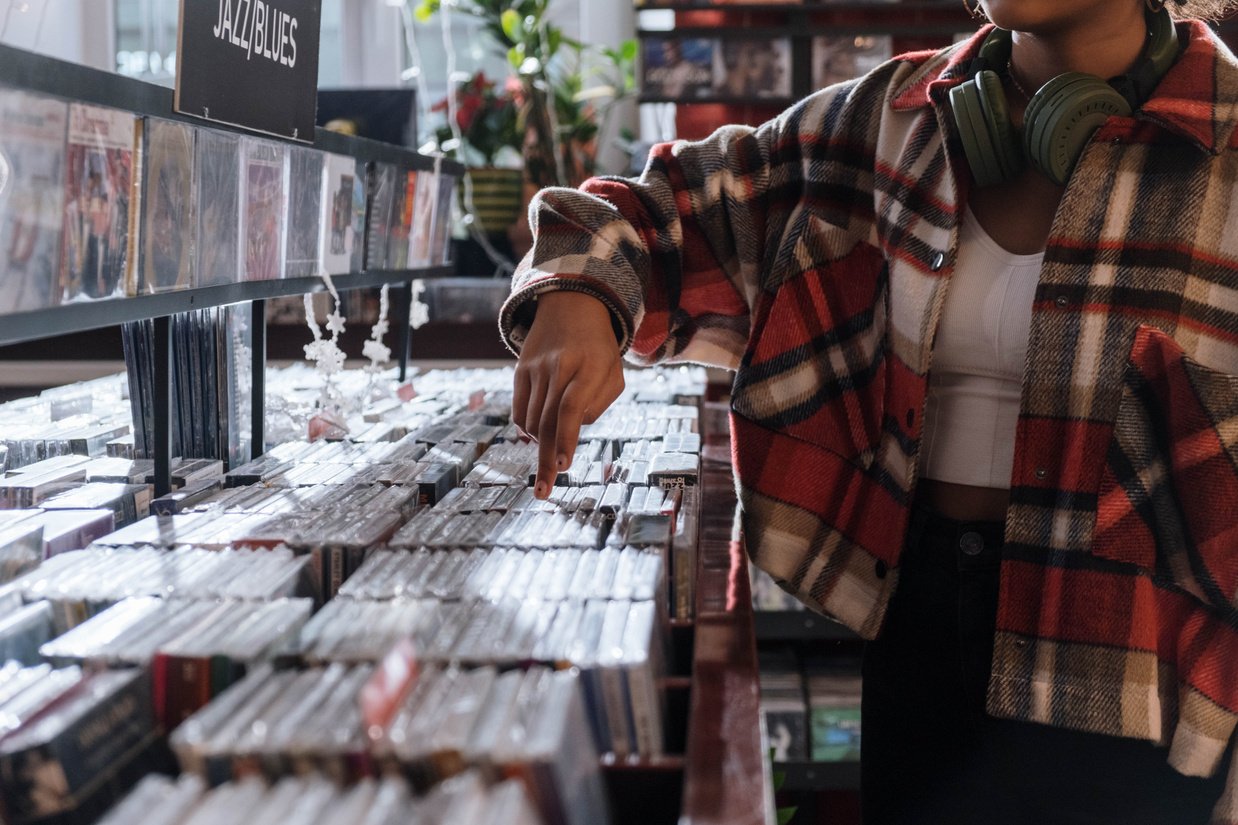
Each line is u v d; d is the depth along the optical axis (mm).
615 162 3477
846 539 1242
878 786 1304
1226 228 1039
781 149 1288
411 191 1873
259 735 621
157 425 1188
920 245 1152
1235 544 1029
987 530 1175
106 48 3201
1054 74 1127
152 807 575
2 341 842
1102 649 1071
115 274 994
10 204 832
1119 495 1059
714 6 2838
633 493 1165
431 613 811
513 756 581
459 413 1787
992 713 1107
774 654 2781
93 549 973
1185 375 1032
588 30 3492
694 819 610
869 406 1236
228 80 1165
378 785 601
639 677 716
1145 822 1130
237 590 856
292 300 2707
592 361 1030
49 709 655
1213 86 1059
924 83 1200
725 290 1323
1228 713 1062
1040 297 1072
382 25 3480
